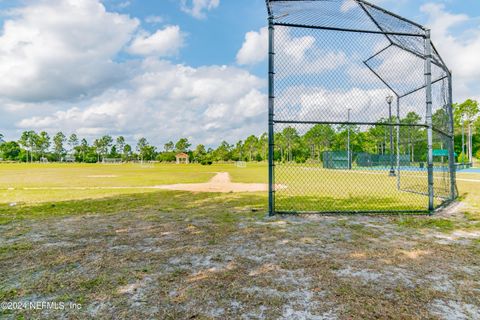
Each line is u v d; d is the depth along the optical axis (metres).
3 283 2.29
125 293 2.10
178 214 5.17
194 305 1.92
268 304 1.93
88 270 2.55
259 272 2.49
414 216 4.90
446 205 5.95
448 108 6.70
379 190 9.07
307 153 22.22
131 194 8.23
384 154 23.19
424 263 2.70
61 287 2.21
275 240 3.48
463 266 2.63
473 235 3.70
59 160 87.00
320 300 1.98
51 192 8.84
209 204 6.35
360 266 2.62
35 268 2.61
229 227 4.15
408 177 14.37
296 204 6.30
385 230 3.96
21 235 3.76
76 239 3.56
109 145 92.38
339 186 10.55
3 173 22.75
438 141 7.03
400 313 1.80
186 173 22.31
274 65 4.91
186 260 2.80
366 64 8.44
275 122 4.93
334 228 4.08
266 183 12.30
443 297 2.03
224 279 2.34
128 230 4.01
